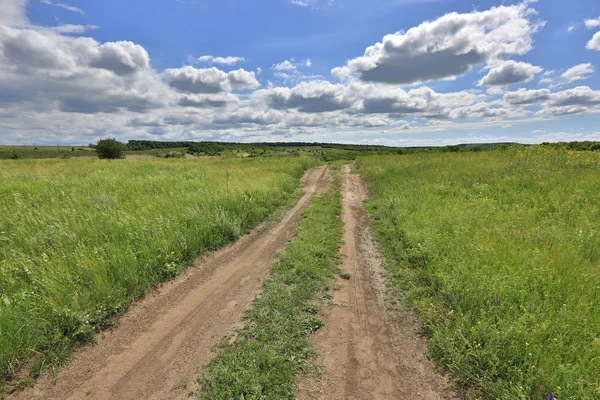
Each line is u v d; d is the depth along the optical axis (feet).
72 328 12.06
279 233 25.82
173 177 41.98
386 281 16.96
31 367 10.43
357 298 15.28
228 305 14.66
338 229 25.96
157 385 9.98
